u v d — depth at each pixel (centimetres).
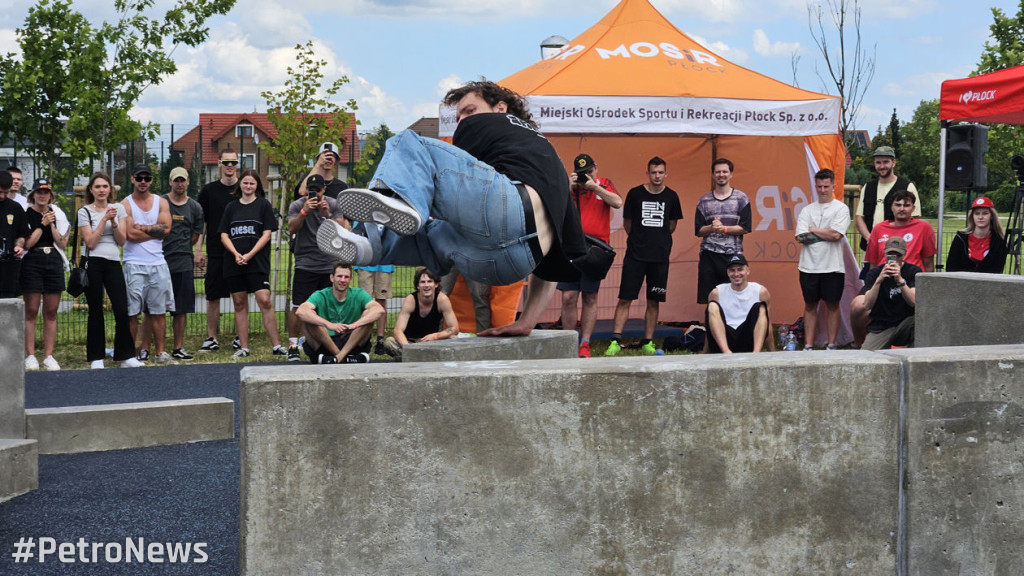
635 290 1043
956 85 965
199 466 575
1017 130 2120
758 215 1159
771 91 1030
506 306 854
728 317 881
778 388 316
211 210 1033
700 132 995
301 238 984
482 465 306
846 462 320
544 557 310
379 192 377
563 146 1162
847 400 319
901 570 324
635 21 1116
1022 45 2102
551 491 309
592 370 309
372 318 870
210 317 1053
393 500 303
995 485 324
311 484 299
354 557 302
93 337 946
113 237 944
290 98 1180
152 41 1470
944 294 495
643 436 311
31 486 525
